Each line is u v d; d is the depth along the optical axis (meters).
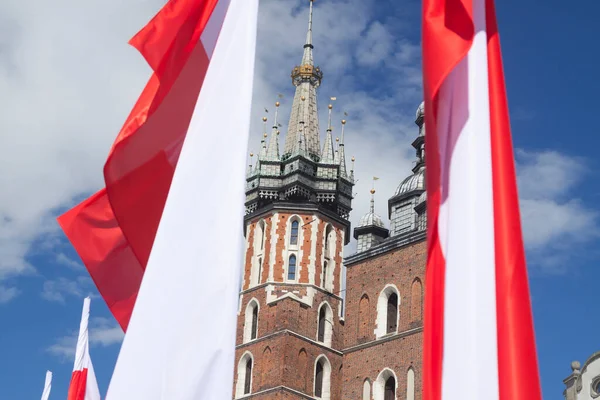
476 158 11.36
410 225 70.50
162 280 12.12
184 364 11.80
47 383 36.34
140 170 14.05
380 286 65.88
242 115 12.92
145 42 14.05
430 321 11.15
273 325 70.75
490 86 11.70
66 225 14.54
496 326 10.70
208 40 14.22
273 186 77.44
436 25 11.52
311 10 88.44
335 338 72.44
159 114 14.08
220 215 12.48
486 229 11.09
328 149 79.31
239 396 70.38
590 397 47.41
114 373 11.72
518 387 10.42
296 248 74.06
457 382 10.60
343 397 64.44
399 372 62.09
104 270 14.40
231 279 12.17
